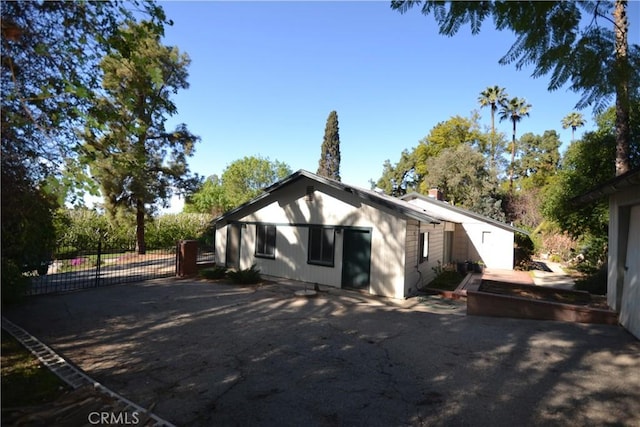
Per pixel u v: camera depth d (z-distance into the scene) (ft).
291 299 32.50
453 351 19.19
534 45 6.67
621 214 24.38
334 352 18.86
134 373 15.81
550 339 21.13
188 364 16.93
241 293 34.65
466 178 103.71
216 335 21.53
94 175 10.91
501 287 36.94
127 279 41.42
